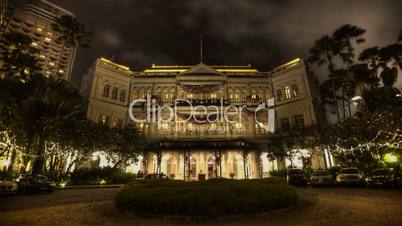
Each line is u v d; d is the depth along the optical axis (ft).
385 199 40.63
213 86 141.90
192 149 115.44
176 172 119.96
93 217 30.58
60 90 95.81
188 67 155.22
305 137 103.50
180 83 142.31
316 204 38.11
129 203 32.50
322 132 99.30
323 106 155.02
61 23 120.78
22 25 216.95
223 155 122.72
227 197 29.07
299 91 132.16
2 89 79.71
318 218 28.04
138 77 145.69
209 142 119.85
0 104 76.13
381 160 83.35
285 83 139.03
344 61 123.34
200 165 120.16
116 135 103.30
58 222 27.94
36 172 81.66
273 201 31.24
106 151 100.73
